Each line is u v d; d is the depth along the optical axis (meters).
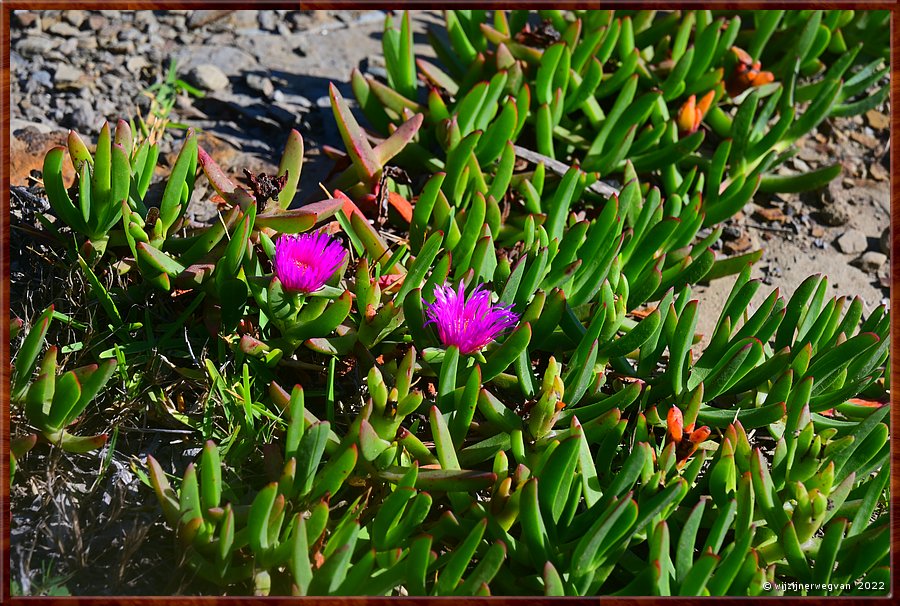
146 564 1.86
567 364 1.99
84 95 2.18
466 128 2.10
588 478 1.88
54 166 1.93
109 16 2.28
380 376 1.87
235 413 1.92
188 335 1.97
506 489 1.86
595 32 2.15
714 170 2.11
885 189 2.22
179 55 2.25
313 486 1.86
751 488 1.86
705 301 2.10
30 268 1.99
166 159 2.13
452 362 1.89
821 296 1.97
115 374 1.93
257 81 2.22
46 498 1.87
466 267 1.98
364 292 1.93
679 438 1.89
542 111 2.11
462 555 1.82
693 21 2.22
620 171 2.16
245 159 2.15
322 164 2.16
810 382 1.91
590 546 1.83
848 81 2.22
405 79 2.16
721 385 1.93
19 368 1.88
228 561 1.84
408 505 1.88
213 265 1.95
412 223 2.02
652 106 2.12
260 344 1.93
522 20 2.23
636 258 2.01
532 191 2.08
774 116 2.25
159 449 1.92
